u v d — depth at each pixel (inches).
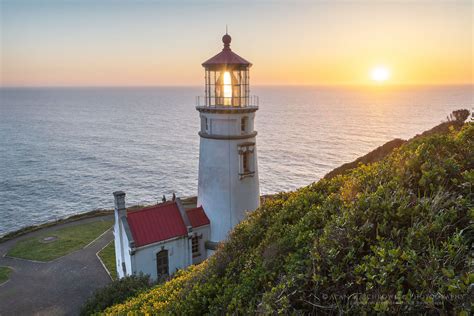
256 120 6368.1
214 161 933.2
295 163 3257.9
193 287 421.1
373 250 224.1
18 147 4188.0
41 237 1382.9
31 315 900.6
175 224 936.3
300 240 319.6
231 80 939.3
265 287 301.6
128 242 864.9
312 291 234.4
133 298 622.2
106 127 5949.8
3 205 2317.9
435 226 222.2
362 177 361.4
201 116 951.6
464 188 258.8
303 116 6978.4
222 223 953.5
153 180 2928.2
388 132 4739.2
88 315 695.1
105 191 2642.7
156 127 5949.8
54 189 2659.9
